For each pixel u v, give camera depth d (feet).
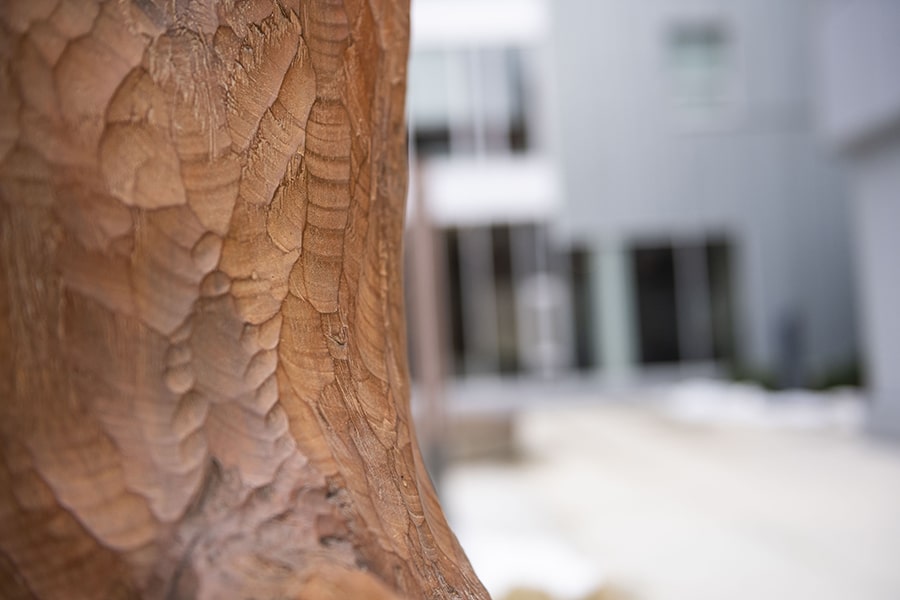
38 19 1.34
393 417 1.88
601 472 21.20
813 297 46.01
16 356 1.29
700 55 45.65
